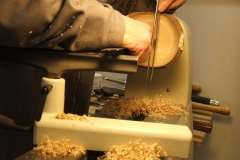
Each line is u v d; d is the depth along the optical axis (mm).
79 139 588
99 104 1288
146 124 618
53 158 538
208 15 1667
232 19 1637
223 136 1723
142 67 1026
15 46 595
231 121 1699
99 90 1523
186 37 1050
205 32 1684
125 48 663
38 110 589
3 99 922
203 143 1755
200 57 1708
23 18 541
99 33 592
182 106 1017
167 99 1035
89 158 602
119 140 588
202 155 1766
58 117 601
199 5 1672
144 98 1037
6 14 544
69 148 573
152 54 952
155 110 932
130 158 541
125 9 1095
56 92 604
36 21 542
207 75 1709
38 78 938
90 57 610
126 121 626
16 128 630
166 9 991
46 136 587
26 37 568
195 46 1706
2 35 571
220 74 1689
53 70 610
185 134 595
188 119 896
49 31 556
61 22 551
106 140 587
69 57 609
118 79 1829
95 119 622
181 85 1053
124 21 631
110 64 615
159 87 1063
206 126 1390
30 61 614
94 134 585
